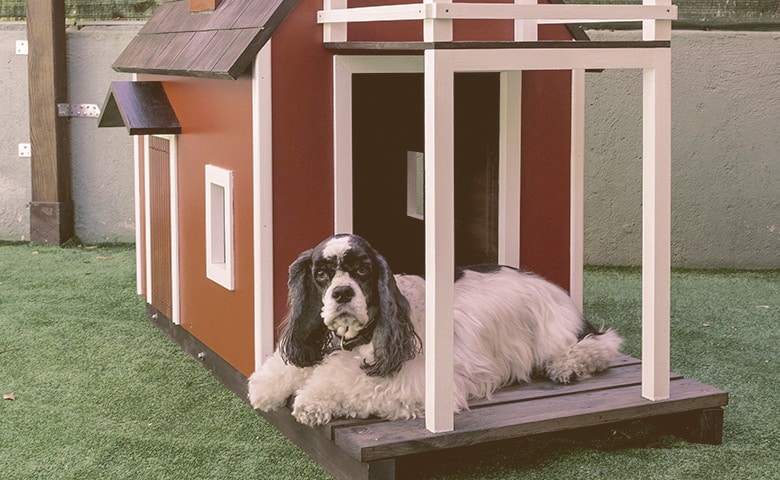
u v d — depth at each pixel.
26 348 3.73
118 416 3.14
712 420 2.92
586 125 5.02
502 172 3.39
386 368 2.72
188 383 3.39
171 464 2.83
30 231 5.57
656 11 2.79
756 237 5.09
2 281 4.67
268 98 3.01
